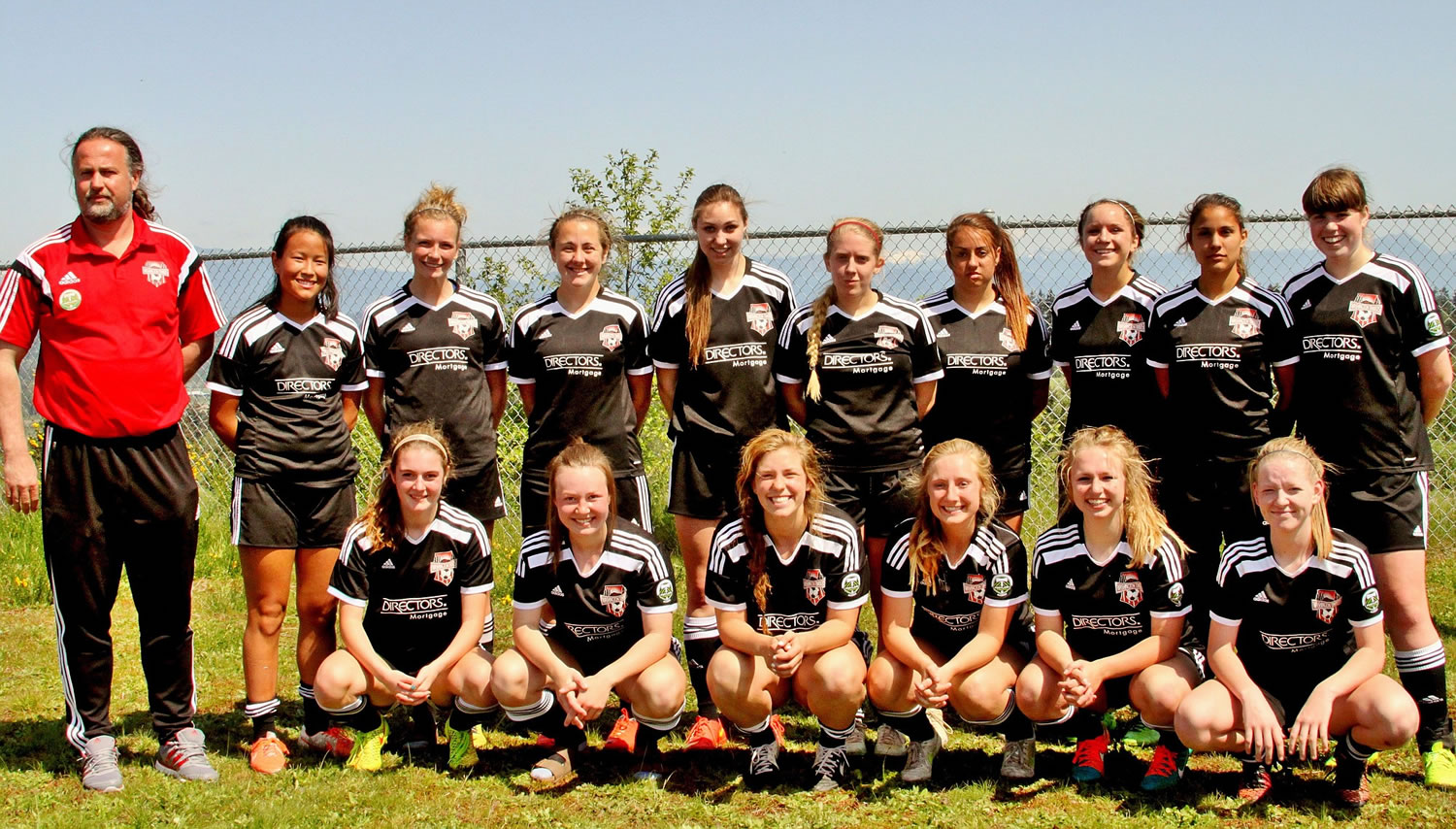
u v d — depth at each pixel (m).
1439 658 3.82
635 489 4.61
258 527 4.07
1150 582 3.69
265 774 3.92
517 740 4.32
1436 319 3.99
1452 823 3.38
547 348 4.48
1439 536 7.06
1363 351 4.00
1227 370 4.20
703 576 4.48
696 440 4.43
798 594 3.83
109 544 3.87
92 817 3.50
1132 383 4.50
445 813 3.54
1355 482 4.01
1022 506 4.68
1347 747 3.48
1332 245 4.03
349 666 3.89
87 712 3.88
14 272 3.70
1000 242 4.52
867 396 4.28
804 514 3.78
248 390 4.14
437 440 3.92
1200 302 4.29
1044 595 3.79
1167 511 4.39
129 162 3.74
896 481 4.29
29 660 5.46
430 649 4.08
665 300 4.52
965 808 3.53
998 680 3.72
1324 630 3.57
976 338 4.51
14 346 3.72
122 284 3.76
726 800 3.67
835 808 3.58
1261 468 3.53
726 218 4.26
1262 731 3.39
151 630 3.95
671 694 3.78
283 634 5.80
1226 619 3.62
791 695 4.61
